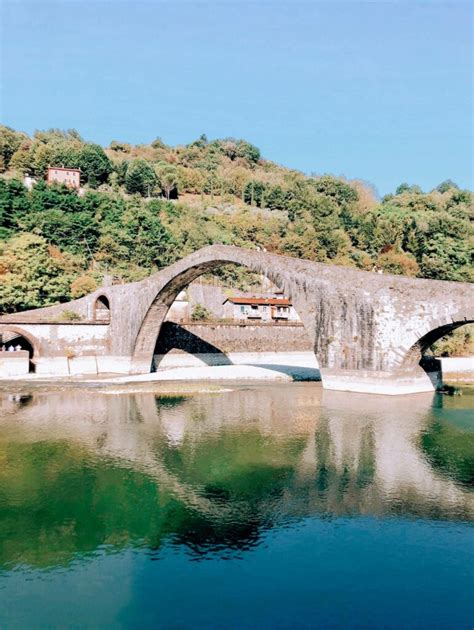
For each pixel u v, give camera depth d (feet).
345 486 80.43
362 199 625.82
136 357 229.04
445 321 144.77
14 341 238.27
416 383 164.55
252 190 583.17
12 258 274.98
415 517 69.10
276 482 82.58
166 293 213.25
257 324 269.23
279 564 57.72
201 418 131.34
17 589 53.62
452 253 442.91
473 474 86.07
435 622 47.91
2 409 144.97
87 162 521.24
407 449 100.78
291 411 138.92
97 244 362.33
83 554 60.44
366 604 50.60
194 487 80.53
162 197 556.10
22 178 477.36
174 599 51.67
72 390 180.04
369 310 158.61
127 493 78.28
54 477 85.51
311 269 169.07
